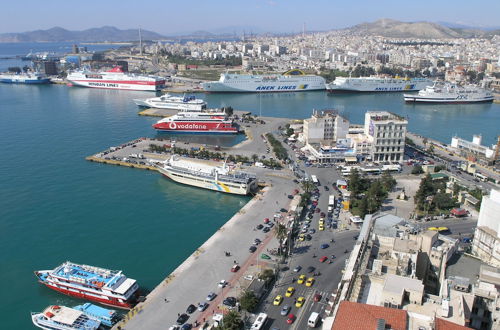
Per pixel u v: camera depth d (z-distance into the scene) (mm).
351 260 135625
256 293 155125
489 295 110625
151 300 157000
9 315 154750
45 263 188125
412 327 93938
